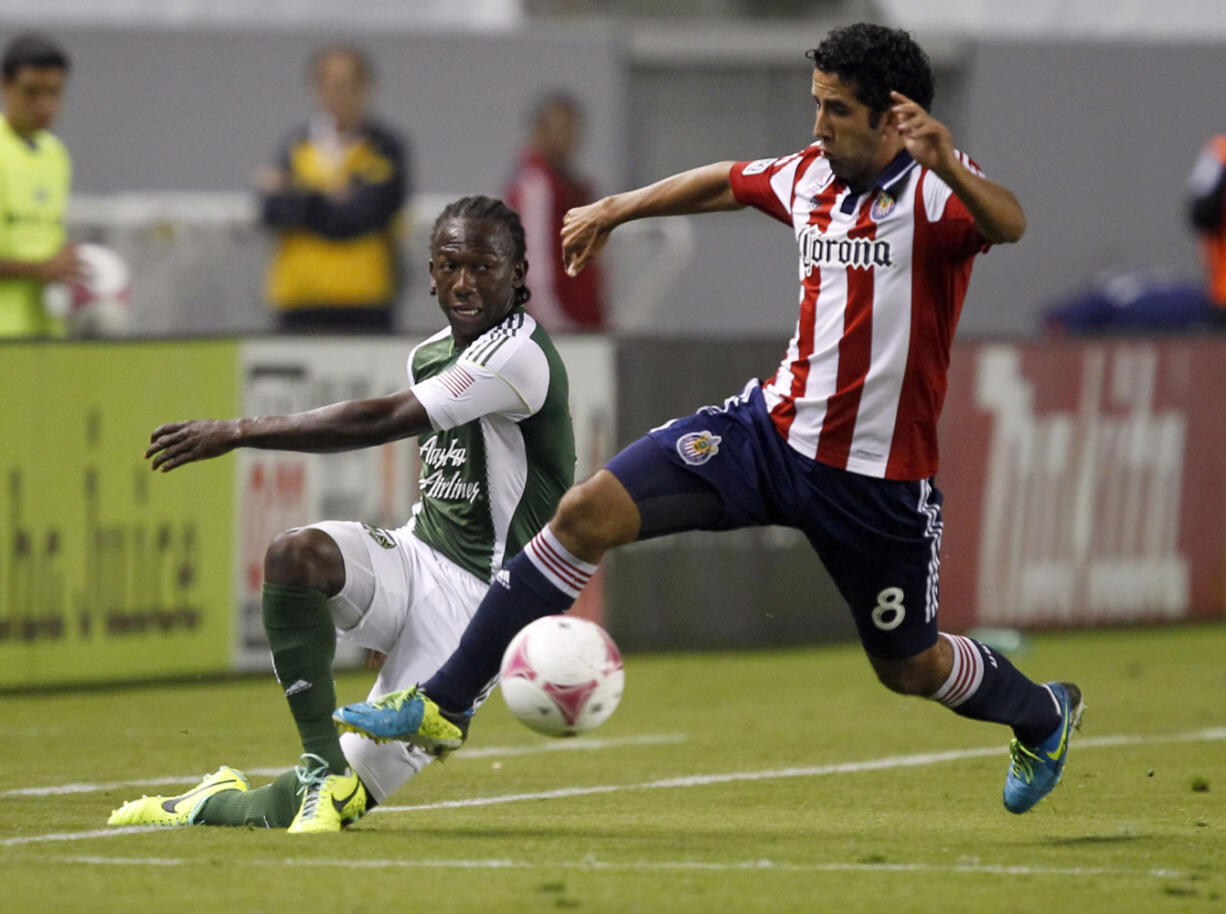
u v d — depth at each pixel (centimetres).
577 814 2389
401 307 5556
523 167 5566
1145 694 3756
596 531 2033
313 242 5056
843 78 1989
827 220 2055
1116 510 4825
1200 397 4956
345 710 1986
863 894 1755
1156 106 7731
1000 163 7638
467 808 2448
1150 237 7769
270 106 6912
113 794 2528
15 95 4019
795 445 2061
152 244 5494
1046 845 2095
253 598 3919
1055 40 7638
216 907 1667
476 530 2172
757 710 3584
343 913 1644
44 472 3650
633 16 7612
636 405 4247
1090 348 4759
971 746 3128
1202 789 2603
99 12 6838
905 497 2064
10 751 2978
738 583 4500
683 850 2022
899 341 2027
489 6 7238
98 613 3731
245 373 3847
